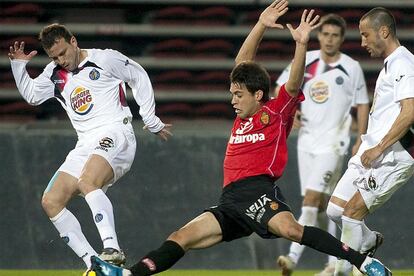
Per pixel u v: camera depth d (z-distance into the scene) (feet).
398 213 135.03
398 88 81.30
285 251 134.82
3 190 135.33
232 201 73.67
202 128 138.82
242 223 73.92
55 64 89.66
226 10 198.70
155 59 191.52
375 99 85.81
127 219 134.62
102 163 84.84
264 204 72.33
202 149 136.15
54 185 88.07
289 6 196.95
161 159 135.74
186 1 199.62
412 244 134.41
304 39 72.90
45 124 140.56
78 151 88.69
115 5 200.13
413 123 82.02
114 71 88.84
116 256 80.33
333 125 117.19
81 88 88.38
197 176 135.64
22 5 198.49
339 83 117.39
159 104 188.85
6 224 134.82
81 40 195.42
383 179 84.53
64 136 135.74
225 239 74.02
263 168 74.13
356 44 191.52
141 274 69.92
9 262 134.10
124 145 87.25
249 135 74.64
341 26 116.78
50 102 186.50
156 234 134.41
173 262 71.20
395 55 82.99
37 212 134.82
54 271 128.16
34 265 134.00
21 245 134.41
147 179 135.33
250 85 74.08
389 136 80.23
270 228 72.28
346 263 84.53
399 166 84.38
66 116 186.09
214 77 191.11
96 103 88.28
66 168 88.48
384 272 71.77
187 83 190.90
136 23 200.75
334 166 116.57
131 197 135.03
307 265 135.23
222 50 194.29
